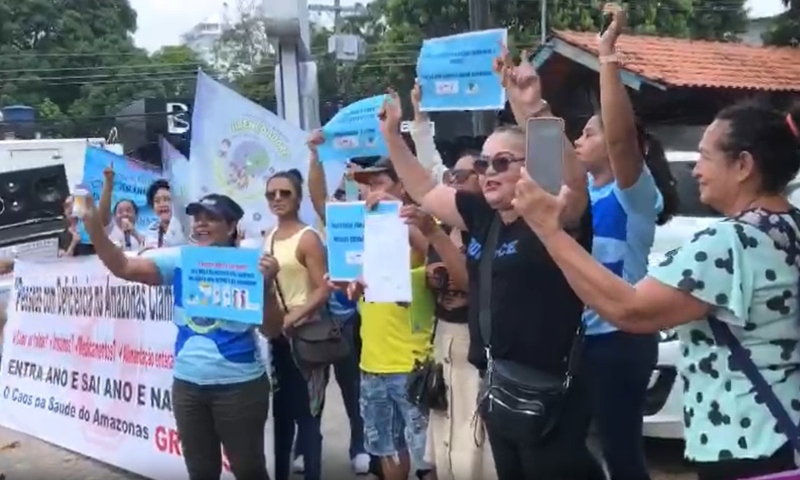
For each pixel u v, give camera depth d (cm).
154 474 649
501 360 366
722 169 284
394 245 466
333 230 498
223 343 459
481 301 386
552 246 277
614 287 272
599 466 378
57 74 5156
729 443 273
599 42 380
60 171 1111
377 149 589
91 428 709
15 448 739
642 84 1333
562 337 353
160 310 647
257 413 467
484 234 391
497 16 2384
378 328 505
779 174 281
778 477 257
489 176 362
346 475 625
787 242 274
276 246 542
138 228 963
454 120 1134
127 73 5225
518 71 385
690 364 283
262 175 708
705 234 274
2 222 1072
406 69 2800
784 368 272
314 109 859
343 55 2450
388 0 2686
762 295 271
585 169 368
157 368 650
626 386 404
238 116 709
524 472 374
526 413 355
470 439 453
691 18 2677
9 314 823
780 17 2058
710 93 1378
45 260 766
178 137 2153
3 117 3634
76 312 729
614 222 414
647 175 408
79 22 5347
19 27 5184
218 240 474
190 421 469
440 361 470
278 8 780
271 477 571
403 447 514
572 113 1449
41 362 772
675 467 604
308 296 539
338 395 836
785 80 1453
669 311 272
